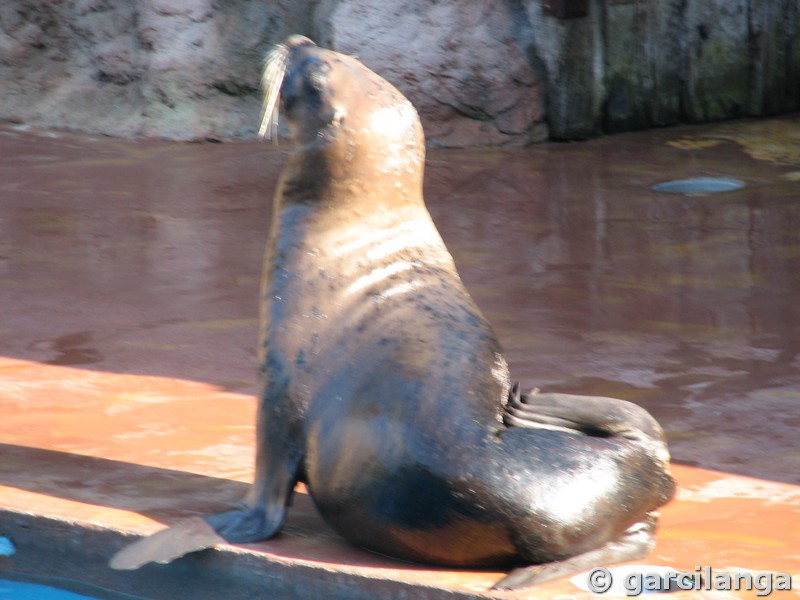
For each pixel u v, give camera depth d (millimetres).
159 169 42375
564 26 45969
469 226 34688
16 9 50188
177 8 47812
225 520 15430
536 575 13688
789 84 51844
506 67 46094
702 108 50469
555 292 28266
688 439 19266
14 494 16875
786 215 35406
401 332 14367
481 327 14711
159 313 26688
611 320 26078
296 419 14594
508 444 13609
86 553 15938
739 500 16844
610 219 35406
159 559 14344
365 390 14102
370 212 15289
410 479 13578
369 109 15234
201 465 18188
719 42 49969
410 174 15578
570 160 43969
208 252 31906
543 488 13469
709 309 26766
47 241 32812
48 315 26453
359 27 46219
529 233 33875
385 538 14305
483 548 13828
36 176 40938
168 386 22031
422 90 46094
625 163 43312
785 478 17656
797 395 21266
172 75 47969
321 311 14742
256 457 15297
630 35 47969
